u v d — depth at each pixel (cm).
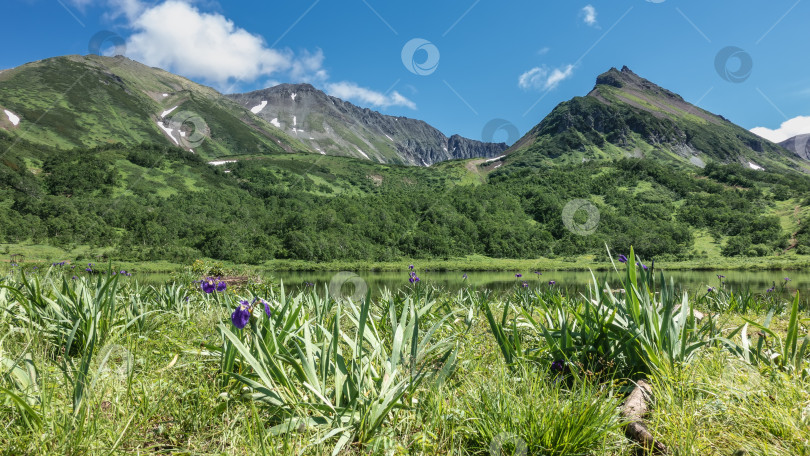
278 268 7038
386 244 9450
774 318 540
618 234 9681
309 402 201
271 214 11225
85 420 176
